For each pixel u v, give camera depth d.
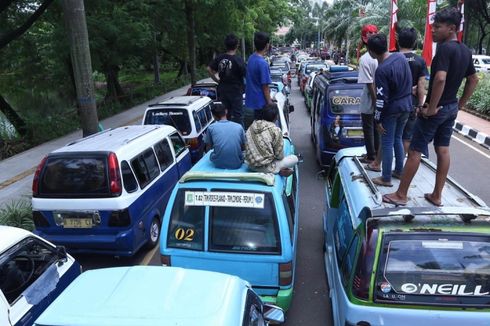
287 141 7.30
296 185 6.97
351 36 39.62
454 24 4.07
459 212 3.52
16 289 4.28
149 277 3.05
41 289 4.52
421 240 3.53
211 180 4.79
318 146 10.81
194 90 15.34
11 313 4.06
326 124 9.99
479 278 3.46
